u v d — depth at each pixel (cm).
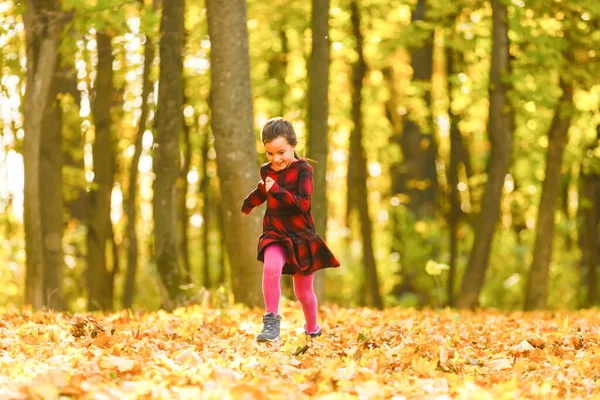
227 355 548
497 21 1395
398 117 2166
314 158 1232
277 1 1645
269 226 588
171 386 411
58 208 1401
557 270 2339
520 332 755
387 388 428
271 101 1811
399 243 2267
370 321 850
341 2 1545
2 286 2214
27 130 1226
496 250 2323
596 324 874
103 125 1562
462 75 1638
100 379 418
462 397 406
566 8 1332
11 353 518
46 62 1214
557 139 1555
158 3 1268
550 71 1398
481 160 2100
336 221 2898
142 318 818
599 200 2162
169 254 1113
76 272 2020
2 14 1247
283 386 411
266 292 569
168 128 1131
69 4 1062
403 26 1591
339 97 1908
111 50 1348
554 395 428
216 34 1013
